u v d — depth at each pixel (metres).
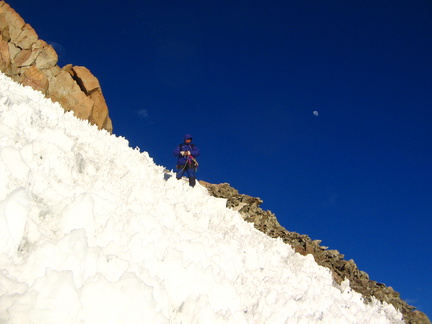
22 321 3.08
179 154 12.62
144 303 3.63
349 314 8.09
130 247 4.80
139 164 10.70
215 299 4.95
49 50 21.48
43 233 4.30
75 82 21.91
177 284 4.85
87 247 3.91
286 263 9.97
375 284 15.05
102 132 12.49
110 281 3.76
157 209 6.86
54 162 6.06
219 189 18.19
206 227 8.13
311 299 7.14
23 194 4.16
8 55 19.27
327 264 15.08
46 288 3.33
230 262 6.33
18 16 21.48
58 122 9.45
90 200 4.79
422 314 13.91
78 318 3.30
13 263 3.63
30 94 11.14
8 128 6.03
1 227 3.78
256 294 6.12
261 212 17.44
